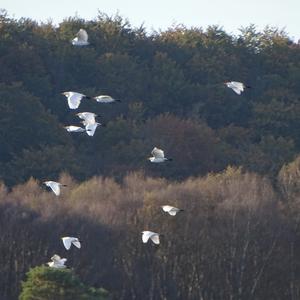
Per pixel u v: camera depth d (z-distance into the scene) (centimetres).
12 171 7788
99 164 8281
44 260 6031
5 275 5972
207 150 8575
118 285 6047
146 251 6159
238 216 6312
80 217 6200
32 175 7788
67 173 7662
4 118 8175
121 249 6128
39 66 9344
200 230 6241
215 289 6175
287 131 9431
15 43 9306
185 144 8550
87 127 3591
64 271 5056
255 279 6200
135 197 6506
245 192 6600
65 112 9212
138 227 6209
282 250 6319
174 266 6159
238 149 8875
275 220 6388
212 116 9738
